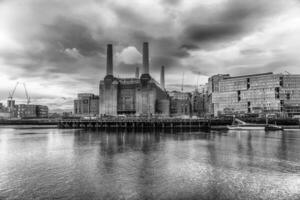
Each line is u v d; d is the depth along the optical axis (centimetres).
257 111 18112
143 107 19112
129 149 5203
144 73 19550
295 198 2327
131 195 2408
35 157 4338
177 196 2380
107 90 19838
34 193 2486
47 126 16575
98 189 2581
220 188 2594
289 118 14200
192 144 5994
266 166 3541
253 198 2327
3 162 3919
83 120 13450
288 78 18112
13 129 13038
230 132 10106
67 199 2330
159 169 3388
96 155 4497
